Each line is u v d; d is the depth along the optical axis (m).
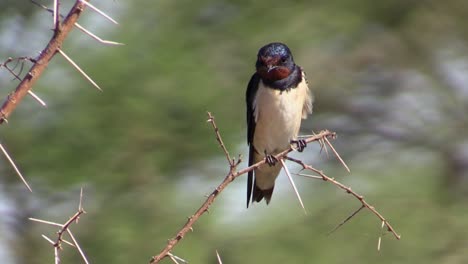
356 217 12.29
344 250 11.97
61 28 4.93
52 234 12.07
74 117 11.41
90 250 11.66
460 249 12.05
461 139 14.45
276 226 12.21
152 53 11.61
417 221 12.34
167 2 12.20
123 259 11.48
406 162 13.89
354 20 13.28
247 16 12.72
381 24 14.11
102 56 11.37
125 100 11.36
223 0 12.65
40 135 11.51
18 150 11.53
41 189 11.77
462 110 14.96
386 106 15.19
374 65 14.84
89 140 11.47
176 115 11.60
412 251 12.03
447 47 14.96
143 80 11.42
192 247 11.64
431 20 14.61
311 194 12.84
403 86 15.27
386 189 12.85
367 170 13.45
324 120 15.03
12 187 11.92
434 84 15.09
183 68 11.66
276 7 12.87
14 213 12.31
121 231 11.56
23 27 11.92
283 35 12.77
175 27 12.05
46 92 11.40
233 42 12.54
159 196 11.80
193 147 11.61
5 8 11.87
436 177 13.52
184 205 11.95
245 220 12.24
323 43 13.52
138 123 11.45
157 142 11.60
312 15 13.02
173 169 11.92
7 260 12.53
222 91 11.84
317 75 14.59
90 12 11.47
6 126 11.48
